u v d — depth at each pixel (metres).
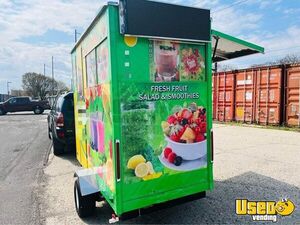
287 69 11.09
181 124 3.47
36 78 66.12
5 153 8.80
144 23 3.09
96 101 3.75
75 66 5.30
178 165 3.48
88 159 4.46
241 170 5.86
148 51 3.20
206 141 3.68
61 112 7.43
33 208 4.40
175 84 3.40
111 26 2.99
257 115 12.41
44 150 9.12
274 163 6.28
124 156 3.12
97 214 4.09
